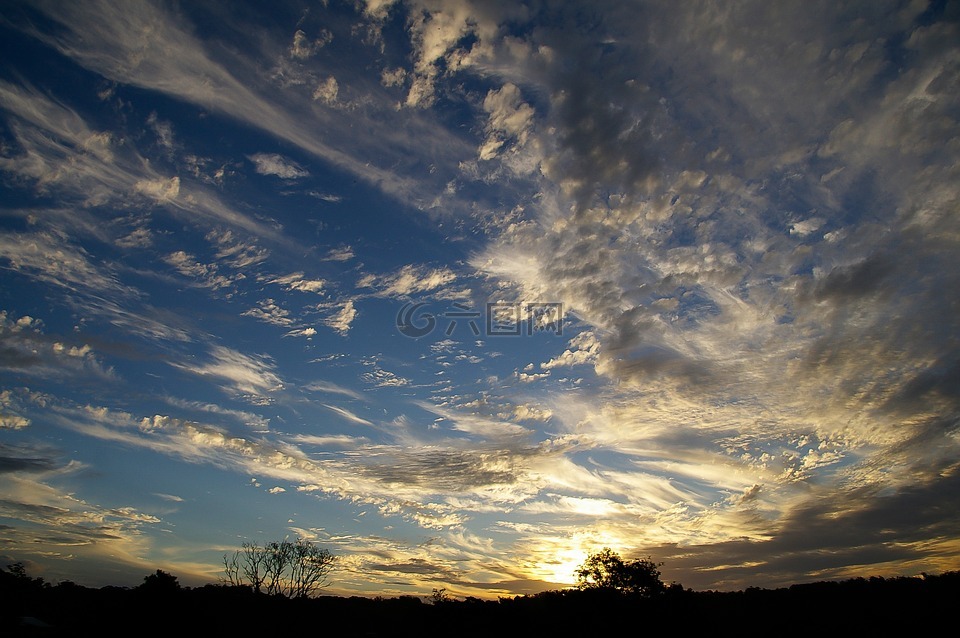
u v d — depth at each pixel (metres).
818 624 43.88
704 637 39.56
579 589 42.59
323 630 55.25
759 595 53.34
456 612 50.19
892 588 48.22
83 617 49.78
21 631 44.81
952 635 38.59
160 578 46.56
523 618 46.34
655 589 40.44
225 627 50.75
